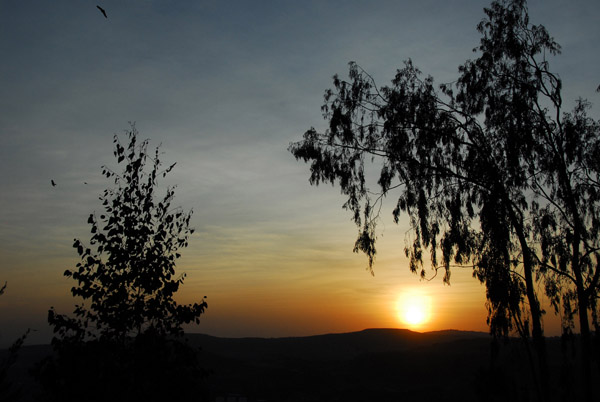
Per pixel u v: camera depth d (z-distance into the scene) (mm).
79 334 8688
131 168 9258
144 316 9062
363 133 18766
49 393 8508
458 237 17547
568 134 16516
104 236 9055
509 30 17484
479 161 17312
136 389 8422
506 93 17484
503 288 16625
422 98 18109
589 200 17422
